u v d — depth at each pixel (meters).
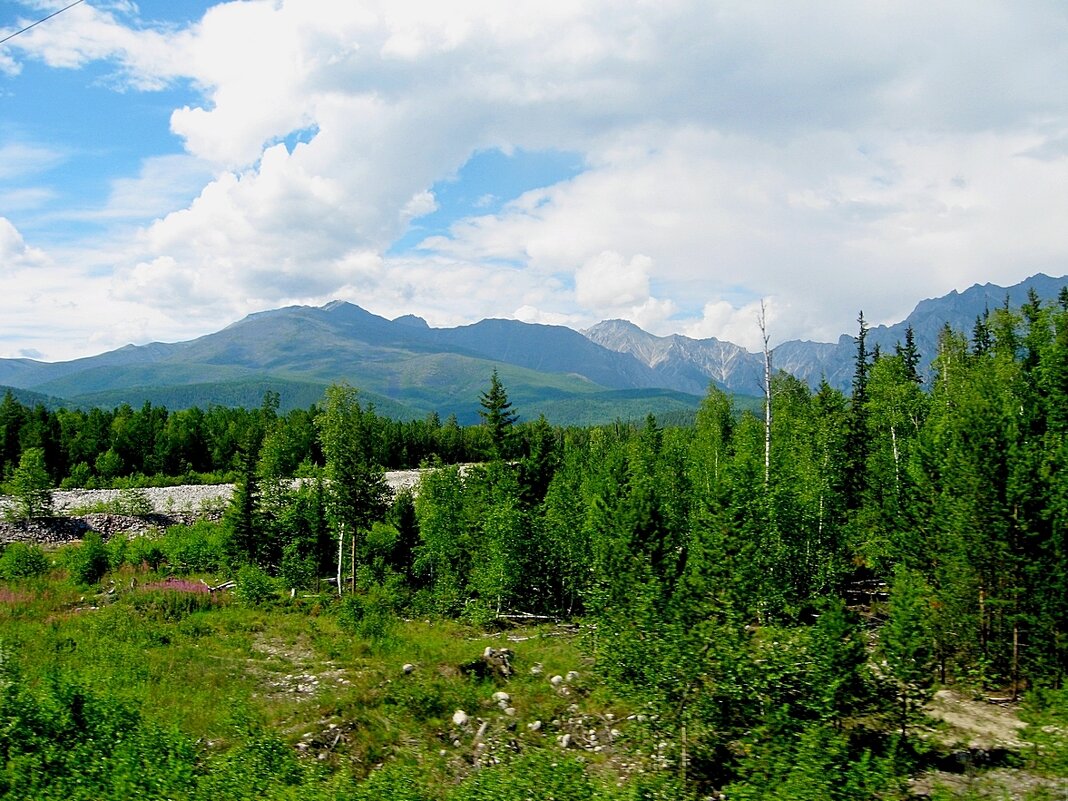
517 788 14.69
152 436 111.38
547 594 37.50
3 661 16.91
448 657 26.62
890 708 17.03
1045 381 40.91
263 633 30.69
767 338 39.06
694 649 16.44
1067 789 15.95
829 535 36.66
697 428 73.06
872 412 49.56
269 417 131.62
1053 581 22.81
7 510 58.41
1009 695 23.72
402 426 136.38
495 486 46.06
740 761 16.17
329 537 48.59
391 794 14.01
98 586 39.56
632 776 16.98
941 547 26.84
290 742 17.94
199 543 48.00
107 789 12.70
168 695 21.12
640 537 31.08
